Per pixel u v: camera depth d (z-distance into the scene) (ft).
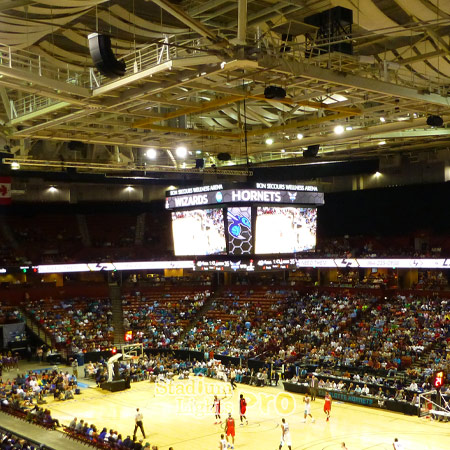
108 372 137.69
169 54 78.74
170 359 155.33
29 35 85.35
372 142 159.94
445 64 103.19
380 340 147.13
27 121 113.19
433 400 111.34
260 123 139.23
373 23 89.86
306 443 94.58
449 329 145.07
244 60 74.64
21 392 124.16
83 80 111.96
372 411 113.70
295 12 87.61
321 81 89.66
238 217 100.83
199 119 140.87
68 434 98.17
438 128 139.95
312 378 125.18
